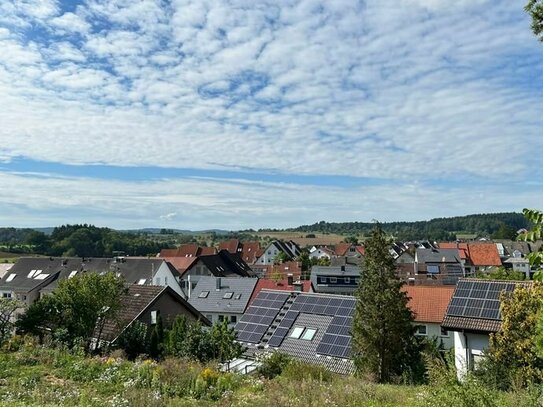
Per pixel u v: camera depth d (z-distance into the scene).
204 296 46.78
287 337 26.36
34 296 56.41
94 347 24.92
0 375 13.73
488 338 18.98
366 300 21.88
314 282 61.38
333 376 15.83
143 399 11.38
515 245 105.31
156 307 29.47
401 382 19.17
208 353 21.77
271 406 10.70
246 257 110.38
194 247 92.69
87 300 24.27
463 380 8.02
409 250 92.25
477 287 21.27
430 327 34.22
